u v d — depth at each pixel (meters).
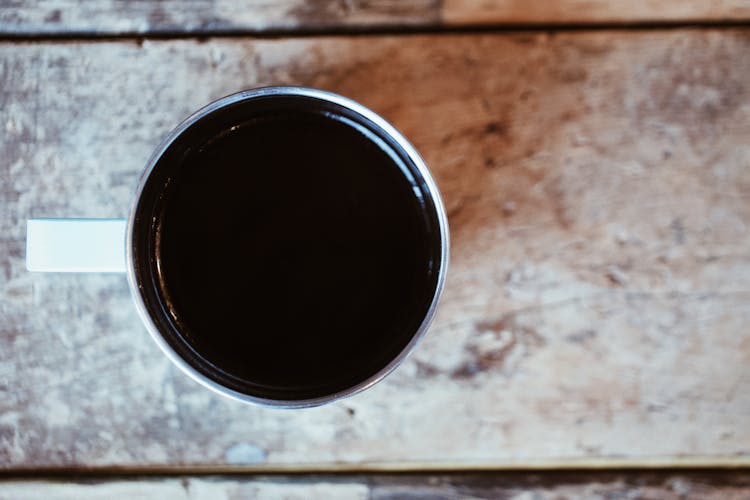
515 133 0.41
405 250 0.38
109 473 0.41
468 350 0.41
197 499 0.41
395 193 0.38
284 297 0.37
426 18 0.41
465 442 0.41
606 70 0.41
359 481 0.41
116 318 0.41
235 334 0.37
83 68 0.41
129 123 0.41
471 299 0.41
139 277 0.36
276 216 0.38
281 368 0.37
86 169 0.41
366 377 0.37
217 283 0.37
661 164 0.41
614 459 0.41
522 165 0.41
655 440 0.41
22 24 0.41
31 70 0.41
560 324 0.41
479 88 0.41
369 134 0.38
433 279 0.37
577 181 0.41
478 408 0.41
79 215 0.41
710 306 0.41
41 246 0.36
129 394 0.41
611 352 0.41
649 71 0.41
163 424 0.41
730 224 0.41
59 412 0.41
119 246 0.36
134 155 0.41
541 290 0.41
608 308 0.41
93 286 0.41
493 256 0.41
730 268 0.41
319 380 0.37
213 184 0.37
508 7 0.41
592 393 0.41
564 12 0.41
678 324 0.41
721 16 0.41
